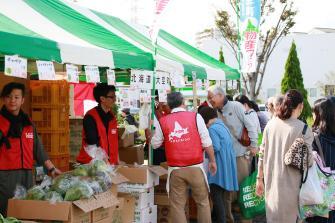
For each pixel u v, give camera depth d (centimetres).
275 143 514
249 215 677
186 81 880
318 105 515
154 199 647
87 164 515
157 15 590
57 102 695
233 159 634
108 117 592
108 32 627
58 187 450
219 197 629
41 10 541
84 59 456
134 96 592
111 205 471
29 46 392
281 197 502
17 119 492
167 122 557
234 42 2253
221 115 699
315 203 492
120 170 576
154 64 587
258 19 1009
